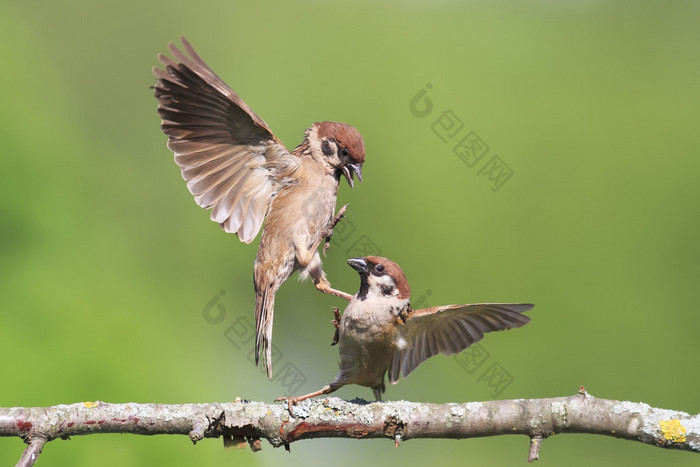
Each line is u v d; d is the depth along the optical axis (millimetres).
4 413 5188
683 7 20047
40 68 12977
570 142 17344
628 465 15328
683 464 15195
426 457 15680
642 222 16484
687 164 16891
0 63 11992
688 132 17406
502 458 15695
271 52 18484
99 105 16625
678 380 15109
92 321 10648
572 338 15617
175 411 5383
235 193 6578
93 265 11523
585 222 16531
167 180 16203
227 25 18484
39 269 10805
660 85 18516
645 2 20172
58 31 16734
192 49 6012
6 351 9750
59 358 10031
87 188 12344
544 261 16234
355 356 6586
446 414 5496
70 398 9820
